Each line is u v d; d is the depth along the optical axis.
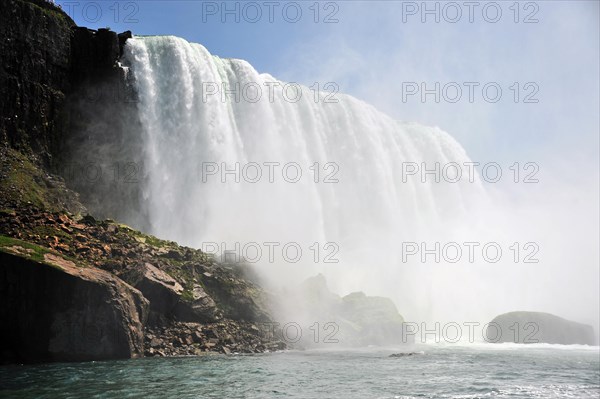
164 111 63.53
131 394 26.61
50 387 27.67
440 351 50.31
